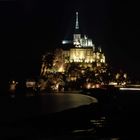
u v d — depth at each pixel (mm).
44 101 145625
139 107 139250
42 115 96812
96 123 90188
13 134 69625
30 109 111938
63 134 71188
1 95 151750
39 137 67375
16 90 169875
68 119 94125
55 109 113062
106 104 148625
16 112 103000
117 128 81375
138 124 88625
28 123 83062
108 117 103875
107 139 67562
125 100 178625
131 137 69812
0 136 67312
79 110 113938
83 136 70000
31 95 176750
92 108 122250
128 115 110562
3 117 91688
